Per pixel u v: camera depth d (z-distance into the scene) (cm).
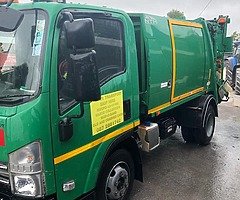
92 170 345
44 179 284
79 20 260
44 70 274
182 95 577
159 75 474
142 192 482
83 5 326
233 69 1399
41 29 282
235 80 1380
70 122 296
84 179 336
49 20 281
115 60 374
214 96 743
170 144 703
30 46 285
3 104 279
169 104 531
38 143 274
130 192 438
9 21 259
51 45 279
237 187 502
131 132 412
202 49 646
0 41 299
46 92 275
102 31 354
